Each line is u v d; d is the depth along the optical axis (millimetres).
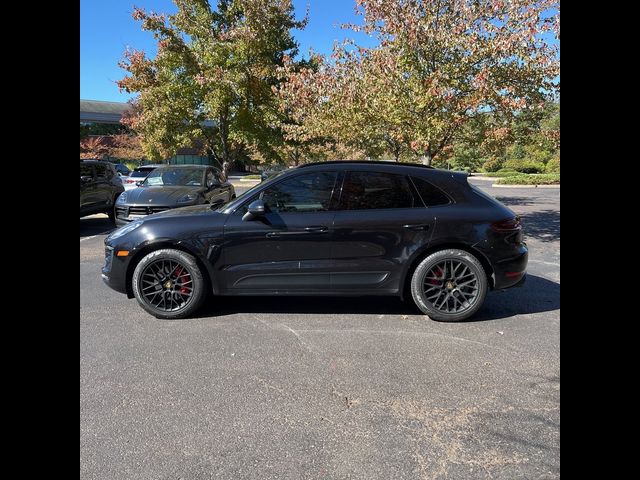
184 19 14195
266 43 14078
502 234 4727
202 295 4797
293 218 4727
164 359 3816
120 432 2797
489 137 8875
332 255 4730
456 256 4688
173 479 2402
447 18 8344
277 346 4090
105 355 3877
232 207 4859
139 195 9062
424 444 2699
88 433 2781
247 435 2783
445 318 4719
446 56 8445
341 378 3498
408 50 8469
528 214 13625
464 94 8531
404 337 4305
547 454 2598
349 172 4855
